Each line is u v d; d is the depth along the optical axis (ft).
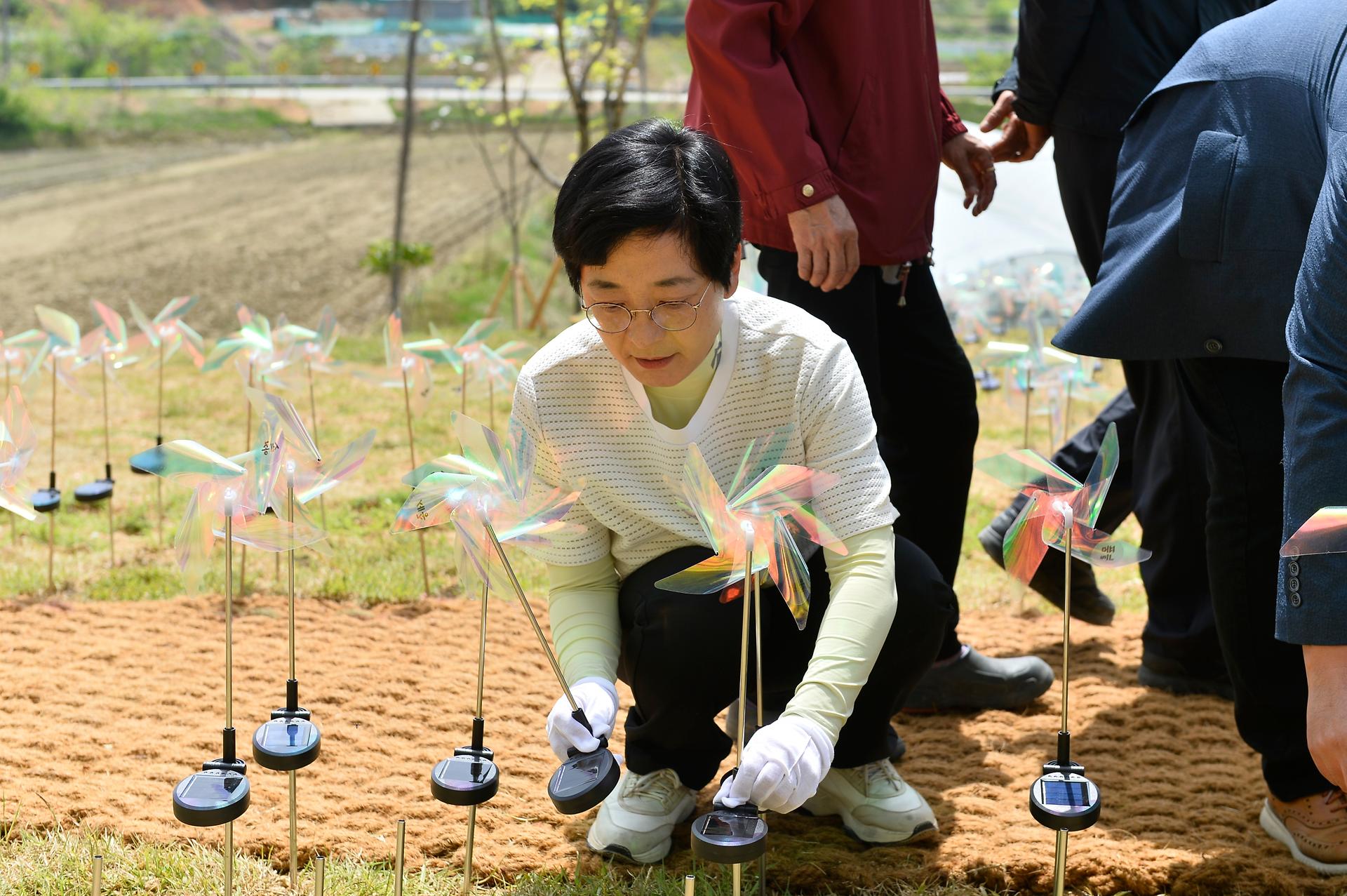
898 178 8.59
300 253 51.75
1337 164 5.74
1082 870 7.27
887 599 6.55
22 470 7.13
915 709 9.68
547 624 11.34
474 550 5.85
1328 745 5.34
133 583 12.12
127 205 63.10
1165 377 9.61
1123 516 10.86
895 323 9.18
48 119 86.17
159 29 115.14
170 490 15.14
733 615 6.95
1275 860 7.44
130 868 7.27
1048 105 9.89
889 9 8.41
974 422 9.47
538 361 7.03
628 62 33.73
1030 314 12.55
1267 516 7.24
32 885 7.09
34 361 11.78
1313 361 5.59
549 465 7.11
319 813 7.97
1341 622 5.35
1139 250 7.32
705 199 5.81
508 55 67.00
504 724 9.34
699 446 6.89
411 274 47.60
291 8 136.15
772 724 5.99
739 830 5.46
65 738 8.92
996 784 8.45
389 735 9.18
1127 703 9.71
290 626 6.24
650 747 7.43
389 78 103.76
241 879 7.16
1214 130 7.06
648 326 5.93
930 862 7.39
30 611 11.34
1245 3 9.50
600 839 7.45
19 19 109.50
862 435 6.81
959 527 9.75
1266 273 6.85
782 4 8.10
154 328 12.34
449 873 7.38
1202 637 9.59
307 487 6.17
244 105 94.07
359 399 20.11
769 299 7.08
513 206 38.86
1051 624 11.48
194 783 5.74
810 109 8.38
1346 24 6.70
